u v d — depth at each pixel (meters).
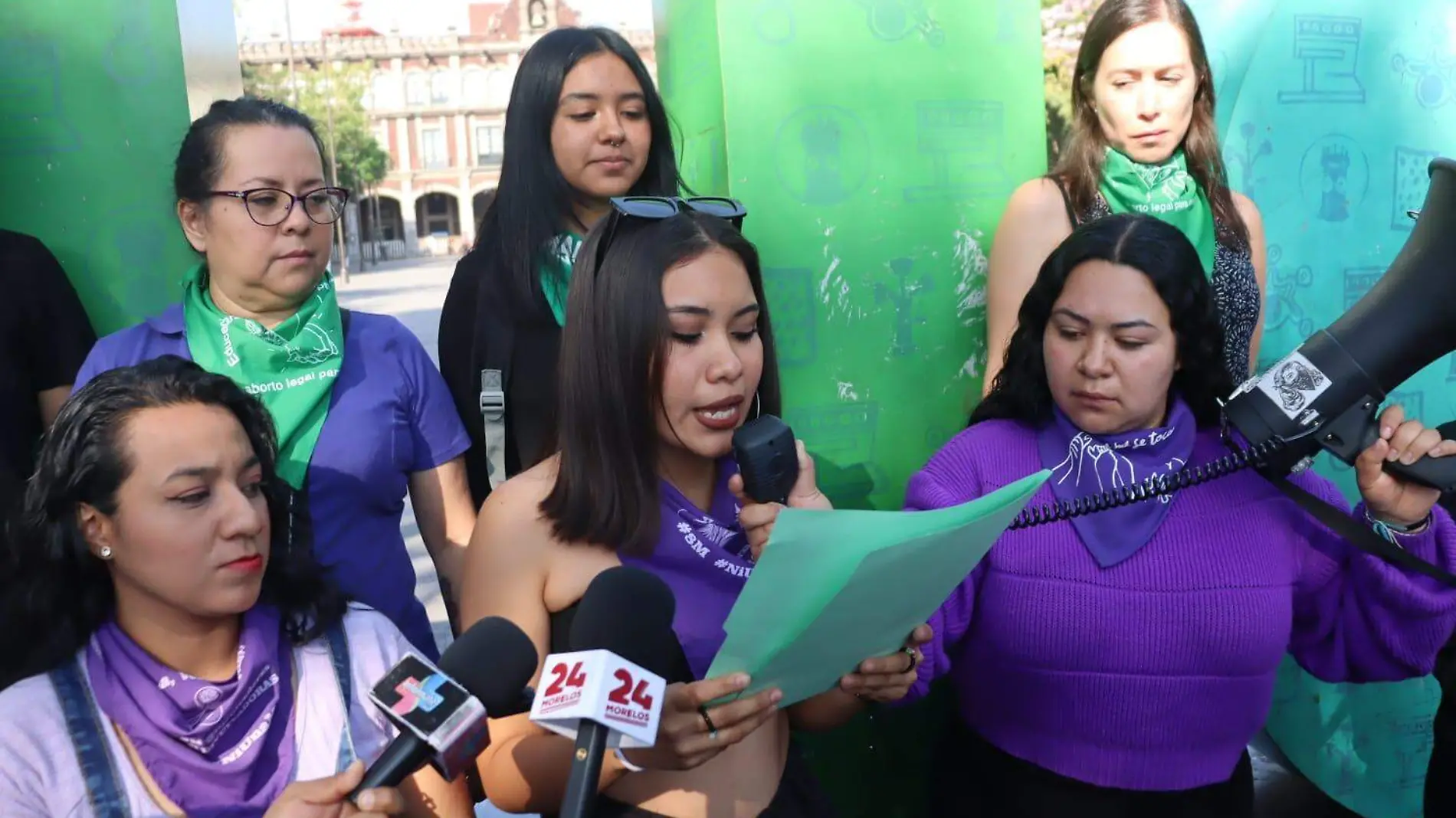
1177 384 1.83
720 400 1.42
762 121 2.47
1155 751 1.75
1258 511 1.78
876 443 2.65
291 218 1.90
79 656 1.31
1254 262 2.61
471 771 1.81
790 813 1.57
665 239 1.43
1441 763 1.98
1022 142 2.71
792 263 2.53
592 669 0.99
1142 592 1.71
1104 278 1.70
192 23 2.56
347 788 1.06
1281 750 2.93
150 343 1.98
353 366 2.04
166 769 1.27
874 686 1.42
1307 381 1.57
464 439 2.19
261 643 1.35
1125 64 2.38
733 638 1.18
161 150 2.53
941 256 2.65
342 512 1.99
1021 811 1.81
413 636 2.11
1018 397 1.89
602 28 2.35
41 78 2.46
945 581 1.29
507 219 2.33
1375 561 1.70
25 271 2.27
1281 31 2.91
